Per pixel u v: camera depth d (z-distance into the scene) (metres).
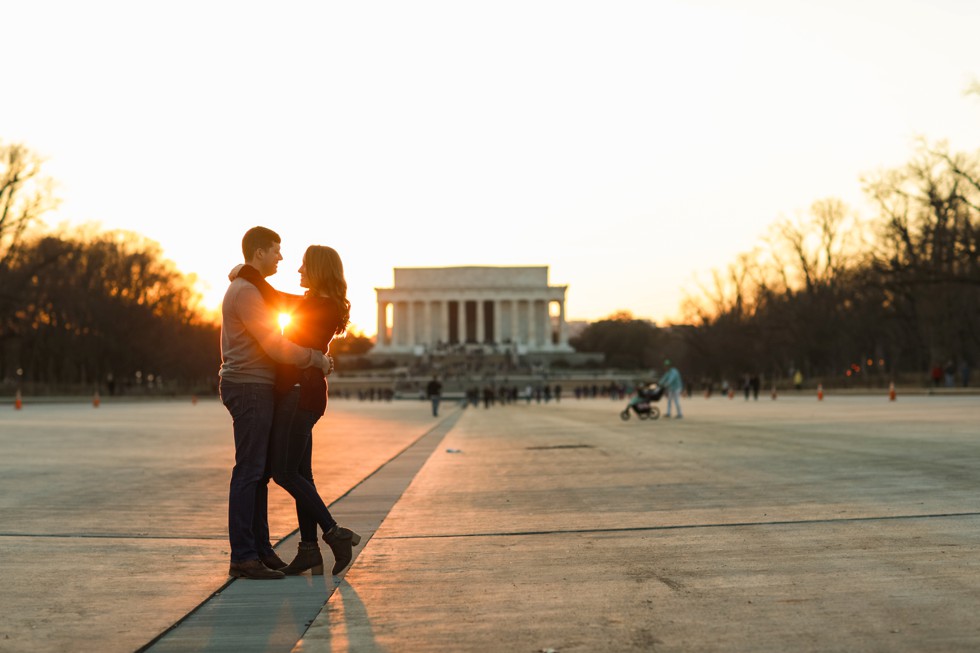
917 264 87.31
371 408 84.62
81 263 121.31
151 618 7.49
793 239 121.38
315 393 9.33
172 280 146.50
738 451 23.17
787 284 124.75
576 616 7.36
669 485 16.25
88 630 7.13
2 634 7.03
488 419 53.28
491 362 198.38
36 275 99.94
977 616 7.06
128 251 139.62
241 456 9.20
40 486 16.94
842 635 6.65
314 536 9.33
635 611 7.47
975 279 81.38
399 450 26.59
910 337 110.19
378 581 8.84
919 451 21.16
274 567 9.43
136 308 124.56
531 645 6.60
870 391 90.94
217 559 10.04
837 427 31.95
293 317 9.39
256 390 9.20
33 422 44.50
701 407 63.56
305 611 7.75
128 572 9.34
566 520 12.41
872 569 8.76
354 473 19.42
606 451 24.77
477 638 6.81
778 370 140.75
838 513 12.24
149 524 12.47
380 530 11.86
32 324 111.69
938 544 9.88
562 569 9.19
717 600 7.76
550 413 62.66
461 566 9.46
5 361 136.88
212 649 6.68
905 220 91.38
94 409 69.31
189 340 145.50
